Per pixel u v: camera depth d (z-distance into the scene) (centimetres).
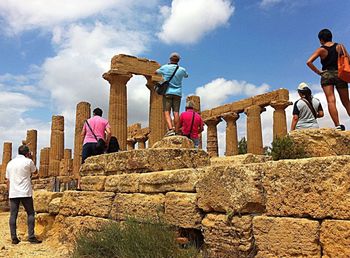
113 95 1944
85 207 855
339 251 425
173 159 777
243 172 534
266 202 510
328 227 437
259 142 2681
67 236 877
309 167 462
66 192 930
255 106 2736
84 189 908
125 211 747
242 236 521
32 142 3278
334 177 439
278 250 480
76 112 2472
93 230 809
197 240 617
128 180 769
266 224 496
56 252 785
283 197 487
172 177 673
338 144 682
